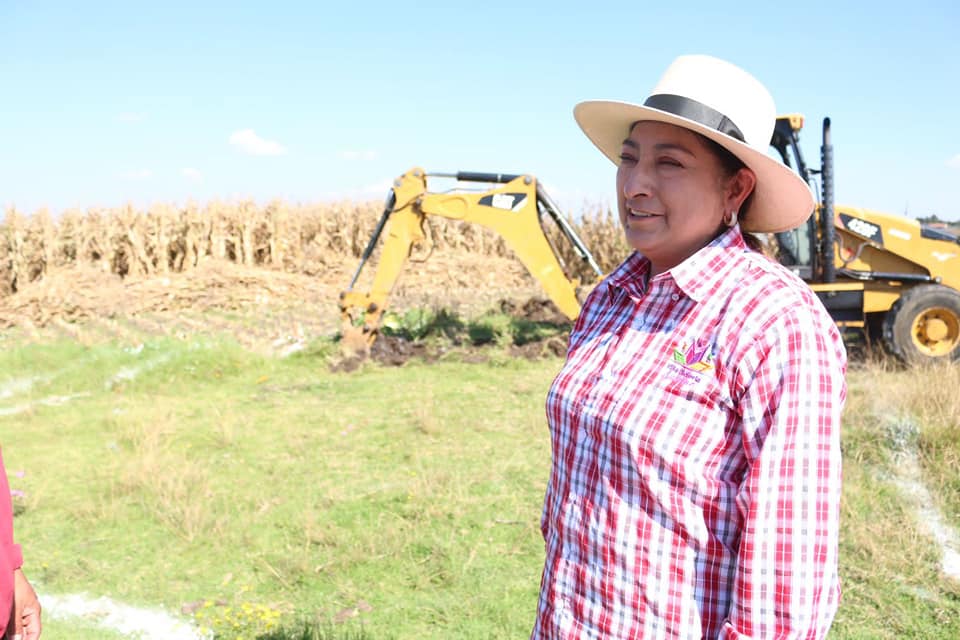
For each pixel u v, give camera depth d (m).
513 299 14.44
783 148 8.91
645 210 1.56
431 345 10.20
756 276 1.44
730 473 1.39
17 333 12.83
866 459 5.40
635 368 1.49
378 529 4.48
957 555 4.06
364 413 7.12
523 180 9.11
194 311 15.09
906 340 8.67
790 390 1.32
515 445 6.06
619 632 1.46
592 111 1.75
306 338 11.34
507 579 3.91
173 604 3.71
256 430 6.56
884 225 8.89
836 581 1.34
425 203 9.25
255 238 21.34
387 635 3.40
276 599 3.75
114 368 8.87
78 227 19.11
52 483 5.33
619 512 1.45
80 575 3.99
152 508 4.73
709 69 1.55
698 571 1.40
